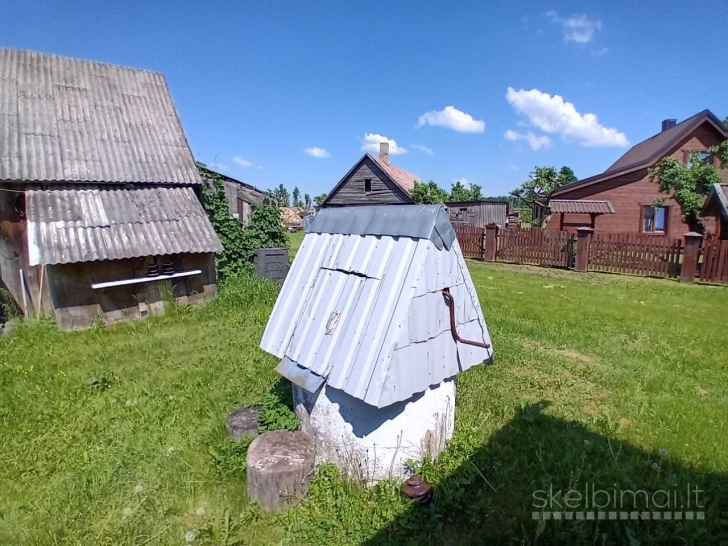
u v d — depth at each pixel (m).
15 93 8.10
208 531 2.74
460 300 3.13
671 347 5.97
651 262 12.05
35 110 8.10
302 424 3.48
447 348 3.03
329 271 3.29
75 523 2.89
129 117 9.22
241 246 10.47
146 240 7.66
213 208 10.12
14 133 7.57
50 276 6.86
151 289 7.84
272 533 2.77
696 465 3.29
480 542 2.62
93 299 7.27
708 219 17.61
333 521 2.75
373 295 2.85
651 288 10.35
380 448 2.98
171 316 7.78
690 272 11.10
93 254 6.96
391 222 3.08
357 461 2.98
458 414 4.05
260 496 2.93
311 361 2.98
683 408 4.20
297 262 3.63
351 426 2.96
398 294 2.73
